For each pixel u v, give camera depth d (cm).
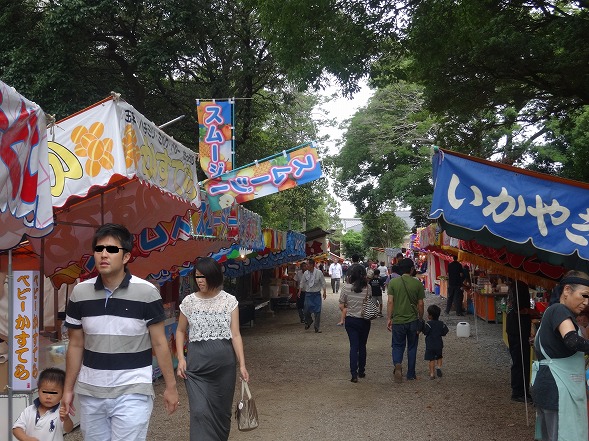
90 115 564
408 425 773
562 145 2553
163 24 1795
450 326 1855
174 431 749
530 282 849
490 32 1235
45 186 405
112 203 780
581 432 482
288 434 738
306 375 1114
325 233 3331
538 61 1254
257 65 2073
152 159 635
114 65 2072
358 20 1252
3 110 363
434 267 3344
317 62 1263
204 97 2066
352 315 1049
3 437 584
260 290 2477
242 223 1341
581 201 580
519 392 891
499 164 601
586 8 1221
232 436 730
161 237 848
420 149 3409
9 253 503
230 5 1950
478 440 705
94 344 415
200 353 577
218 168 1062
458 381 1047
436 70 1377
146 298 421
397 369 1035
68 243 779
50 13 1644
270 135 2656
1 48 1734
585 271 601
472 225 586
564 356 488
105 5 1672
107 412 412
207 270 586
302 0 1198
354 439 717
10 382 496
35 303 604
